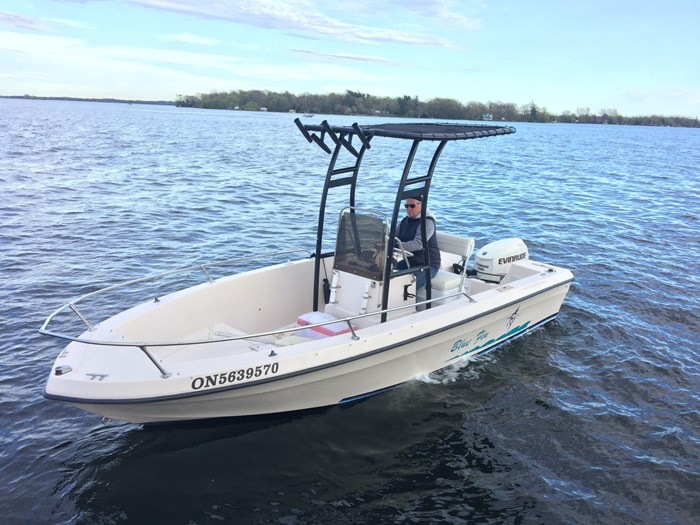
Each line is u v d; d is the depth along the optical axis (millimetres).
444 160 31969
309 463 4523
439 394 5559
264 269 6160
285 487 4250
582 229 12898
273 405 4809
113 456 4539
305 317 5543
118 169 22156
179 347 5262
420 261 5906
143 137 43469
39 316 7199
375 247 5434
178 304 5391
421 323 5316
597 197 17984
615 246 11234
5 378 5652
